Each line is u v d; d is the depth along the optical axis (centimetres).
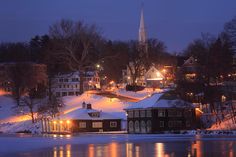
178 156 14312
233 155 14138
